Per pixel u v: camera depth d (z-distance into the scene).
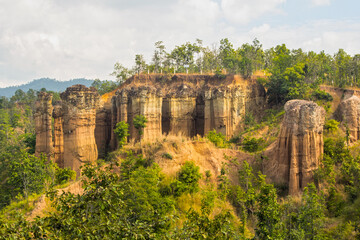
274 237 27.39
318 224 33.75
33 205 34.91
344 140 54.38
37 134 75.12
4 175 64.69
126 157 49.81
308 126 47.88
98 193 15.94
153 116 82.25
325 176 46.53
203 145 53.31
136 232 15.85
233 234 24.17
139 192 34.47
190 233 17.97
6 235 14.37
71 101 70.50
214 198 41.53
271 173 52.06
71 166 70.38
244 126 85.44
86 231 14.89
